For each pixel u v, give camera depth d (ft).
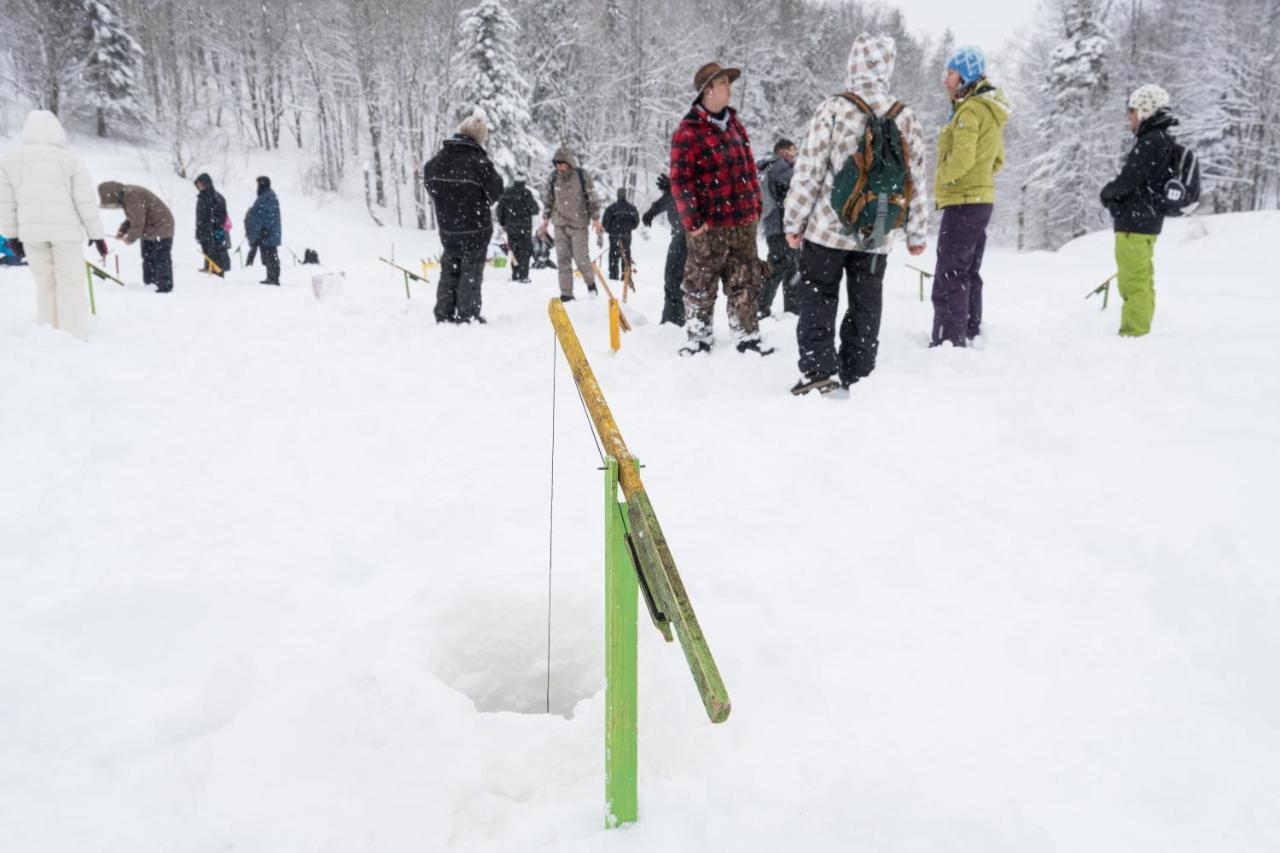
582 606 7.56
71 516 9.60
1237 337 18.15
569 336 5.07
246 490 10.48
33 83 121.60
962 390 14.10
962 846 4.54
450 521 9.25
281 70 142.20
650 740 5.49
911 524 8.86
